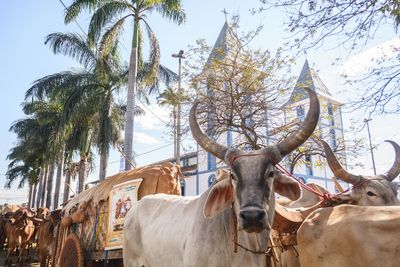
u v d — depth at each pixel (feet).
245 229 9.97
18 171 129.90
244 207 10.10
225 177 12.94
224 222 12.30
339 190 18.40
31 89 72.54
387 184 15.17
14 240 59.98
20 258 60.39
